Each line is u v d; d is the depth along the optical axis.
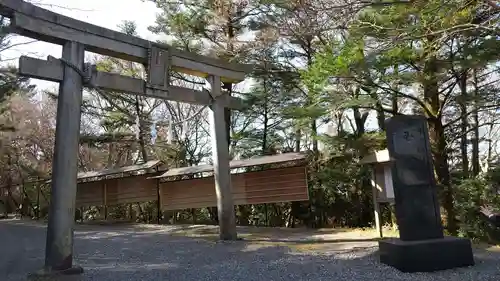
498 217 7.32
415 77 6.86
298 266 5.09
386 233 8.15
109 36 6.12
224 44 11.89
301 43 10.02
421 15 5.24
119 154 19.23
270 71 11.30
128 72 14.20
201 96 7.87
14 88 10.51
